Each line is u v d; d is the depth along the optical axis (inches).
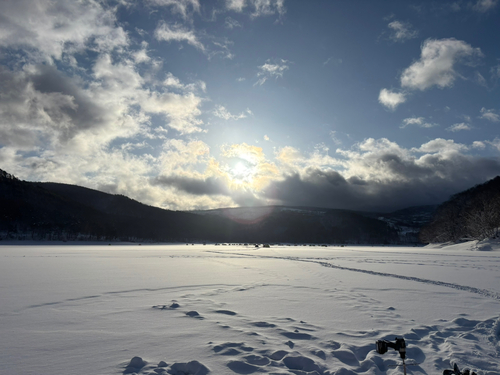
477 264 1066.7
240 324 305.9
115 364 209.8
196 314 344.2
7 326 300.8
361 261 1234.0
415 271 824.9
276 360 218.7
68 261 1223.5
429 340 262.4
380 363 216.8
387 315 344.2
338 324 308.3
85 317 333.1
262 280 626.5
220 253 2068.2
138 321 316.8
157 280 627.5
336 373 197.3
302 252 2249.0
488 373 200.5
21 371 198.8
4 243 4611.2
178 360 216.1
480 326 302.7
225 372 197.6
